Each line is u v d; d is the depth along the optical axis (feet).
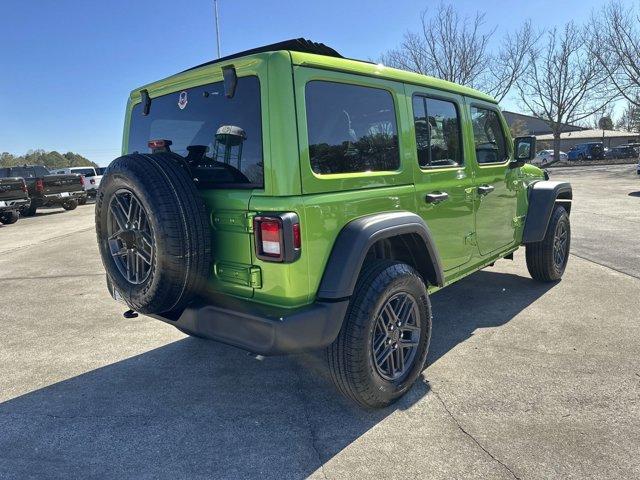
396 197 10.12
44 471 8.34
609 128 250.78
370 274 9.30
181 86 9.89
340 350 9.07
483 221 13.89
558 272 18.26
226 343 8.76
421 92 11.27
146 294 8.80
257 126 8.34
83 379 11.96
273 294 8.34
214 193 8.83
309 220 8.23
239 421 9.77
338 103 9.02
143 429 9.58
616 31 105.09
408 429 9.19
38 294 20.40
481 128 13.99
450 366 11.71
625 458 8.07
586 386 10.47
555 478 7.66
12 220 52.31
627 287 17.49
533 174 17.63
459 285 18.66
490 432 8.96
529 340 13.08
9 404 10.78
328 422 9.60
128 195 9.12
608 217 34.27
